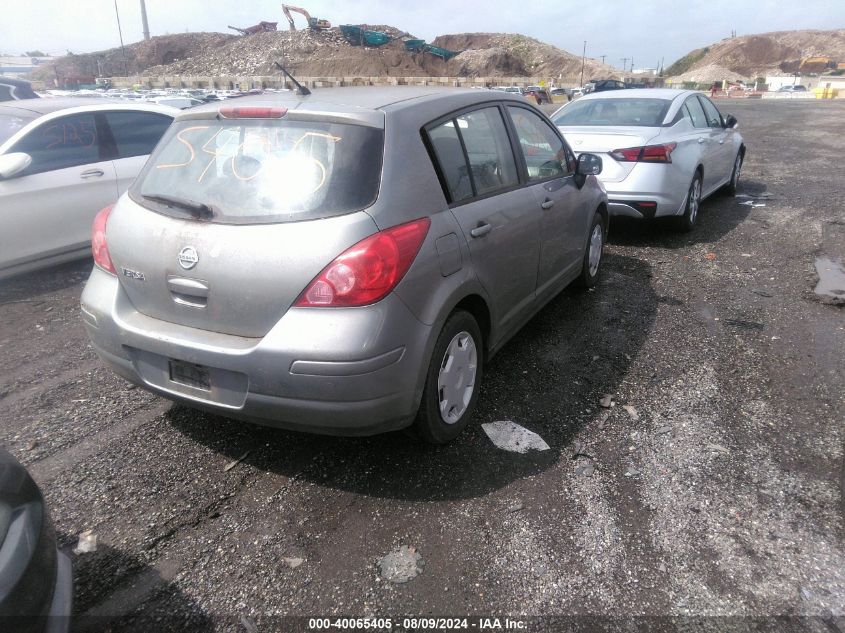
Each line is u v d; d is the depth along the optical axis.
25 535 1.79
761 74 171.12
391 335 2.61
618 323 4.91
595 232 5.43
